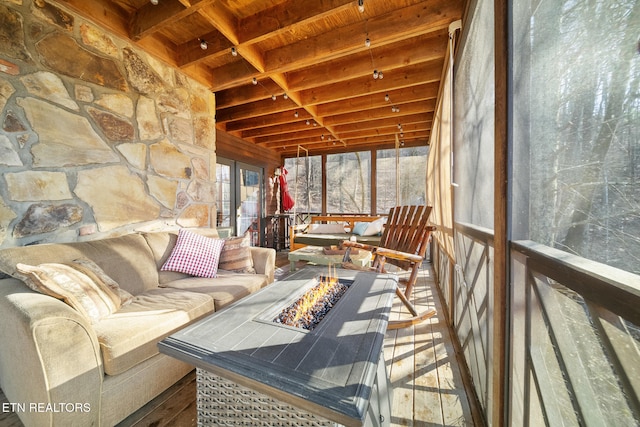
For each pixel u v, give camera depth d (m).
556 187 0.73
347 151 5.91
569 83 0.68
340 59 2.83
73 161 1.95
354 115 4.09
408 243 2.38
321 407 0.67
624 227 0.54
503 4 0.86
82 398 1.08
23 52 1.71
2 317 1.15
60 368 1.02
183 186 2.86
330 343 0.92
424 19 1.99
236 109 3.94
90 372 1.10
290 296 1.39
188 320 1.56
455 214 2.06
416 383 1.50
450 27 1.95
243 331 1.01
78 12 1.97
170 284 2.07
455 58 2.09
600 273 0.47
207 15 1.98
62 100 1.90
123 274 1.85
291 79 3.08
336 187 6.17
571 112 0.68
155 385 1.36
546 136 0.77
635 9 0.51
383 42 2.20
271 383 0.75
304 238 4.79
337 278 1.71
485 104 1.28
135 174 2.38
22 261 1.42
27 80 1.72
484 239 1.22
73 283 1.33
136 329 1.30
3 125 1.62
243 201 5.21
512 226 0.86
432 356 1.77
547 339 0.71
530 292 0.76
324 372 0.77
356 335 0.98
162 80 2.63
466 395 1.40
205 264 2.32
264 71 2.69
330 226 5.27
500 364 0.90
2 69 1.62
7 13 1.64
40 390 1.00
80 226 1.98
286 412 0.83
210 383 0.97
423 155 5.49
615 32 0.56
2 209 1.61
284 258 5.14
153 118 2.54
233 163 4.91
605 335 0.50
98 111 2.11
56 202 1.85
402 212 2.67
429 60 2.71
